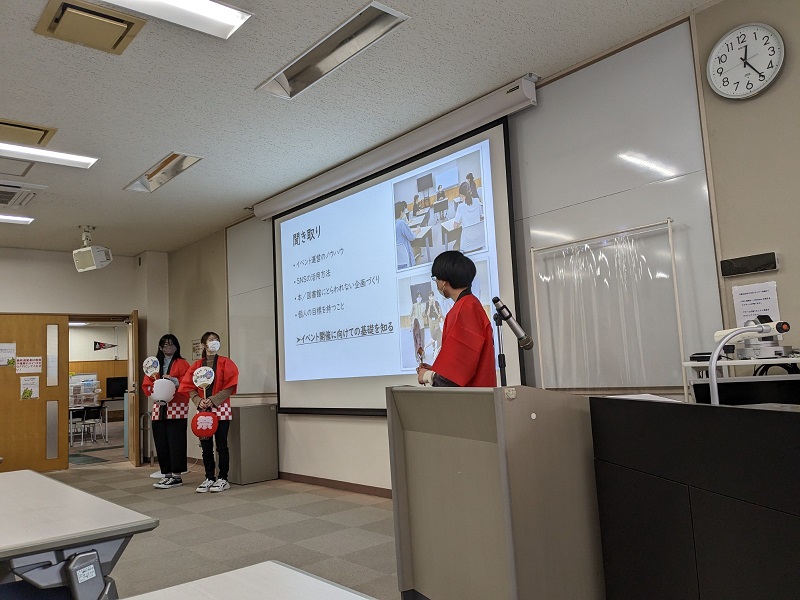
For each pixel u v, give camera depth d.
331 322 5.44
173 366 6.39
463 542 1.85
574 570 1.69
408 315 4.69
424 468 2.06
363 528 3.88
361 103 4.11
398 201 4.82
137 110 4.04
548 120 3.84
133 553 3.50
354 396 5.18
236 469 5.88
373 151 4.86
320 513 4.39
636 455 1.56
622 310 3.40
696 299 3.11
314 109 4.16
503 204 4.01
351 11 3.02
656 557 1.48
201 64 3.47
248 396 6.66
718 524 1.25
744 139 2.96
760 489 1.13
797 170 2.79
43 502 1.73
